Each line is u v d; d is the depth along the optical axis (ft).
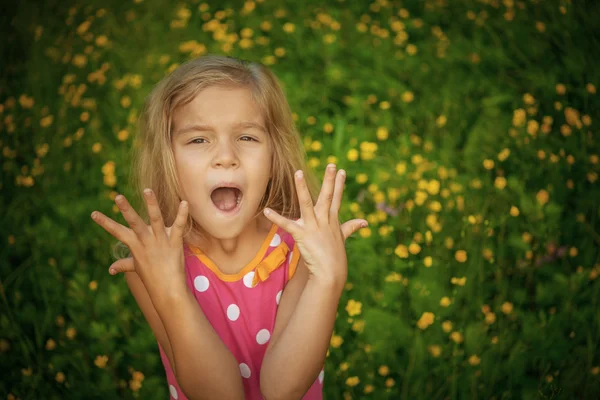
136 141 6.20
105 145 11.34
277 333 5.28
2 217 10.44
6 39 14.85
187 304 4.52
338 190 4.65
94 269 9.36
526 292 8.86
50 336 8.70
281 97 5.31
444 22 15.24
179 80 4.85
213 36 14.25
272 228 5.48
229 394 4.62
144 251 4.46
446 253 9.12
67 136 11.94
